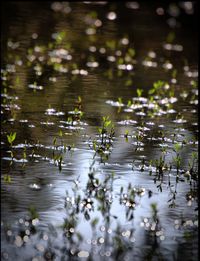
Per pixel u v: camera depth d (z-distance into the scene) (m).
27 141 9.29
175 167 8.88
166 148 9.65
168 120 11.23
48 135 9.68
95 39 18.11
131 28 20.22
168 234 6.88
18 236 6.45
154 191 8.00
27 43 16.47
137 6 24.20
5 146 9.01
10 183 7.73
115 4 24.23
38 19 19.88
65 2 23.59
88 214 7.18
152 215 7.27
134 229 6.91
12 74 13.41
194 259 6.35
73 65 14.52
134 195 7.58
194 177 8.58
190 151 9.58
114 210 7.34
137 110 11.70
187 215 7.38
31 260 6.03
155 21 21.81
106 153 9.14
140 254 6.39
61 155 8.80
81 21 20.42
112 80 13.89
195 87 13.80
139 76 14.55
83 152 9.08
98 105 11.73
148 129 10.55
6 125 9.97
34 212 6.77
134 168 8.65
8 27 18.14
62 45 16.81
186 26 21.50
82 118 10.79
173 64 16.16
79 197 7.27
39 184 7.77
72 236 6.59
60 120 10.52
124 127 10.52
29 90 12.28
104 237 6.66
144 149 9.50
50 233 6.59
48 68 14.33
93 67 14.98
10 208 7.04
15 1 22.45
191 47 18.42
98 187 7.83
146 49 17.59
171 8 24.14
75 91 12.58
